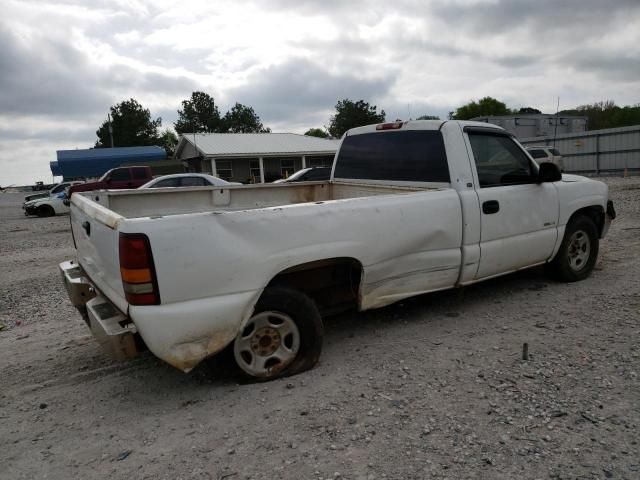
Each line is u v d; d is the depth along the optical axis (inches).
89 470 99.5
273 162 1342.3
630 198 589.9
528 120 1528.1
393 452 99.7
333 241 136.3
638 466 92.0
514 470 92.4
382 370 138.3
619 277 221.5
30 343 183.2
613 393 118.3
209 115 3080.7
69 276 165.3
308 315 136.4
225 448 104.4
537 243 193.6
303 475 93.9
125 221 111.4
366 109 2443.4
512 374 131.0
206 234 117.1
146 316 111.8
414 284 159.9
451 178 169.0
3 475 99.0
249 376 132.3
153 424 116.4
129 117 2999.5
